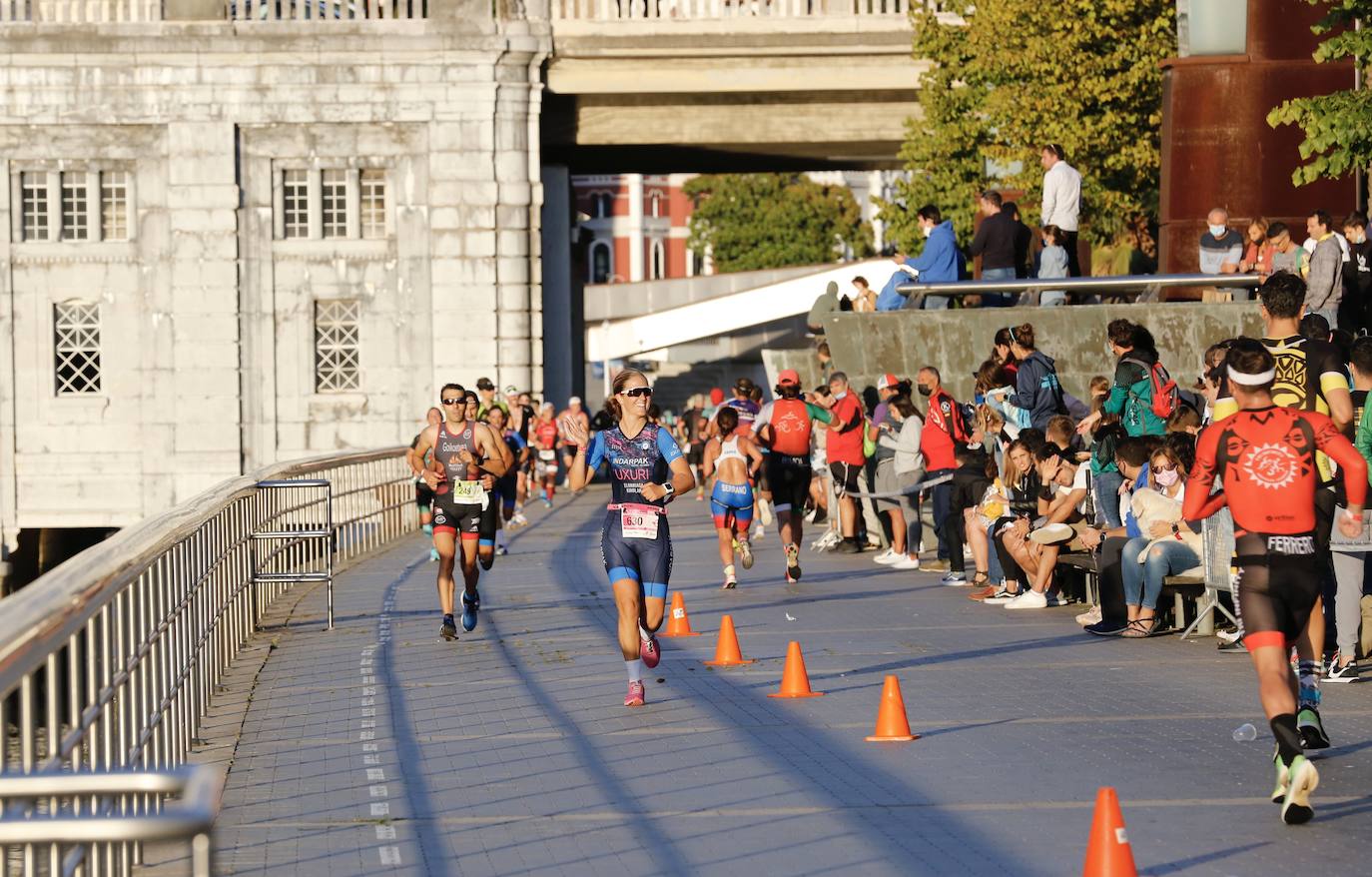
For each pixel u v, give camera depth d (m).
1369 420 28.14
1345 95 43.91
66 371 97.88
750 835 19.05
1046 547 40.50
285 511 47.56
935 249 61.56
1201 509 20.97
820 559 55.62
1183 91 61.59
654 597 28.30
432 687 30.58
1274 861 17.48
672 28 99.12
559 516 81.75
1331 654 31.27
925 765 22.77
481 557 38.44
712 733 25.42
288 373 98.56
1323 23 45.00
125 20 97.69
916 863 17.66
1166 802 20.31
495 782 22.23
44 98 96.88
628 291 166.00
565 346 107.31
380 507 68.00
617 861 18.03
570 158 111.94
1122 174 84.12
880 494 51.53
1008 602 41.16
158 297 97.69
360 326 98.75
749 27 99.38
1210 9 61.41
